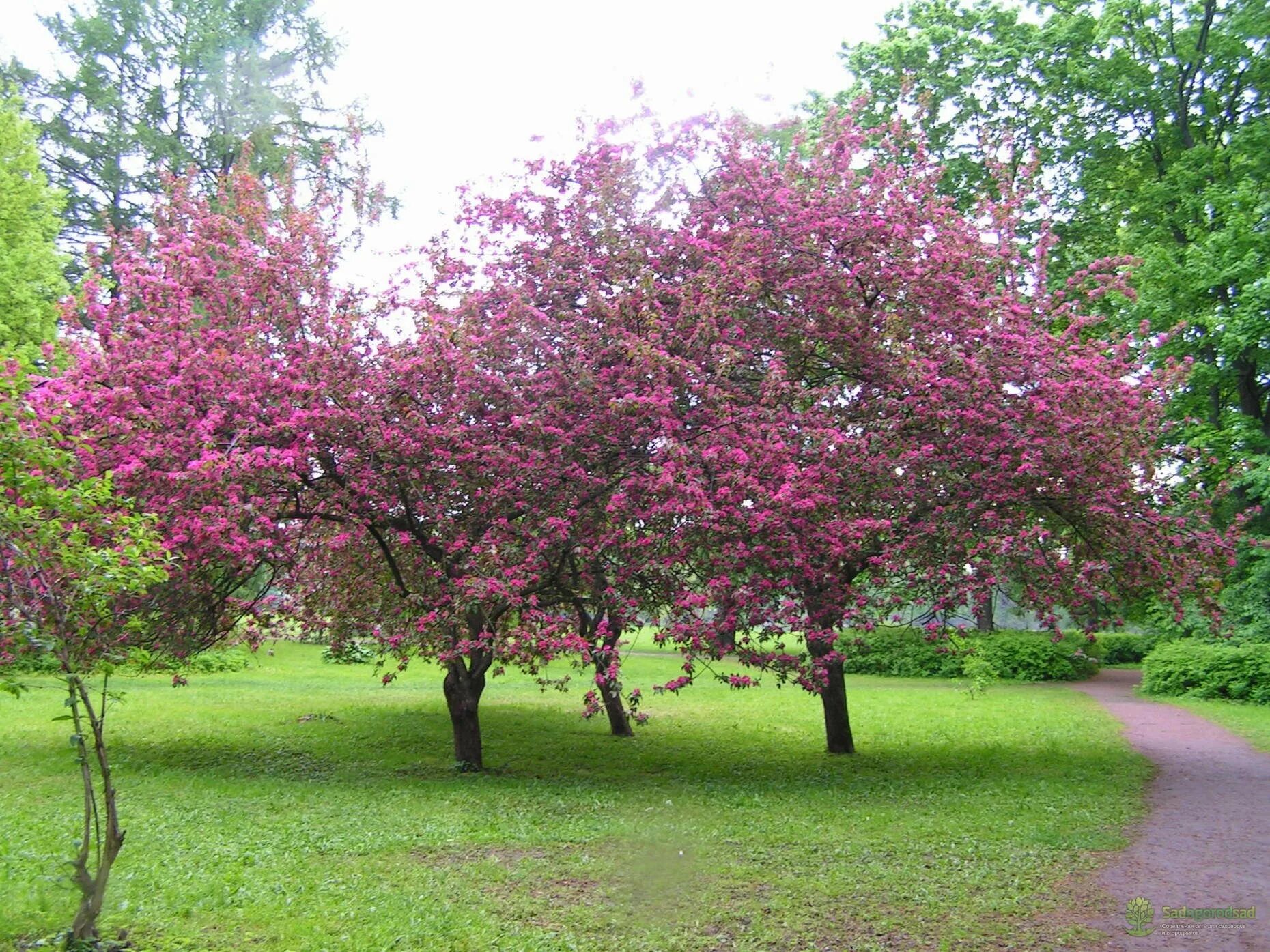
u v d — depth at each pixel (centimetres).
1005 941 554
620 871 686
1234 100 2166
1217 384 1994
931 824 839
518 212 1201
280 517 1089
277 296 1134
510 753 1315
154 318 1142
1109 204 2286
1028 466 1023
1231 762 1191
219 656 2531
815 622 1019
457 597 1009
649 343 1020
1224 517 1906
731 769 1175
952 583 1024
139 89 2794
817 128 2102
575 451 1077
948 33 2189
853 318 1120
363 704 1847
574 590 1161
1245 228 1773
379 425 1041
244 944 529
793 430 1028
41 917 555
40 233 2166
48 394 980
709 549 1020
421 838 776
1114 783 1041
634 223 1190
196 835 766
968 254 1184
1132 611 1706
